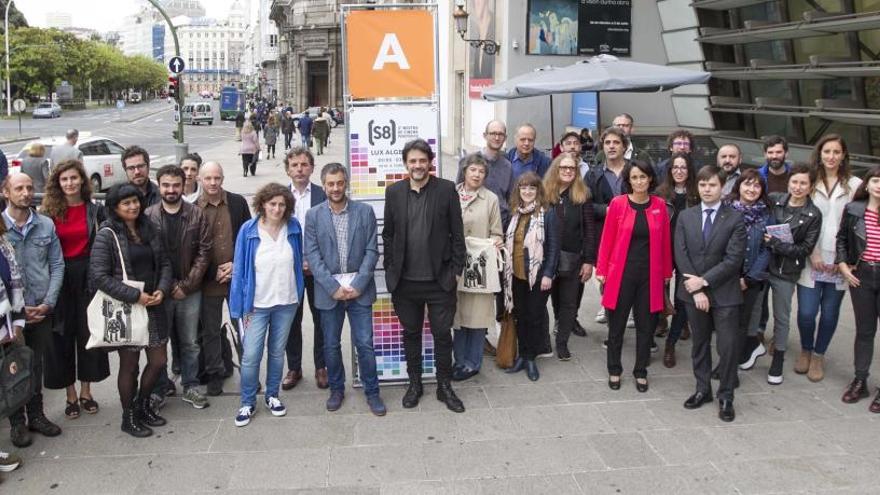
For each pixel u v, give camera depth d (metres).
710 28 14.77
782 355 5.58
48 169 13.61
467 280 5.34
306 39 66.94
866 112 11.38
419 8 5.35
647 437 4.69
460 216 5.02
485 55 18.72
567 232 5.93
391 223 5.01
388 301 5.60
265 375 5.89
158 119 66.94
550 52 16.55
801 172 5.28
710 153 16.02
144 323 4.50
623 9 16.42
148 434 4.72
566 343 6.16
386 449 4.54
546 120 16.55
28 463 4.37
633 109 16.70
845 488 4.05
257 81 127.31
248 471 4.27
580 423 4.91
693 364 5.26
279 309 4.93
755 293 5.46
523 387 5.57
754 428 4.82
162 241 4.74
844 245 5.22
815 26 11.47
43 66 67.69
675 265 5.87
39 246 4.55
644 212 5.29
